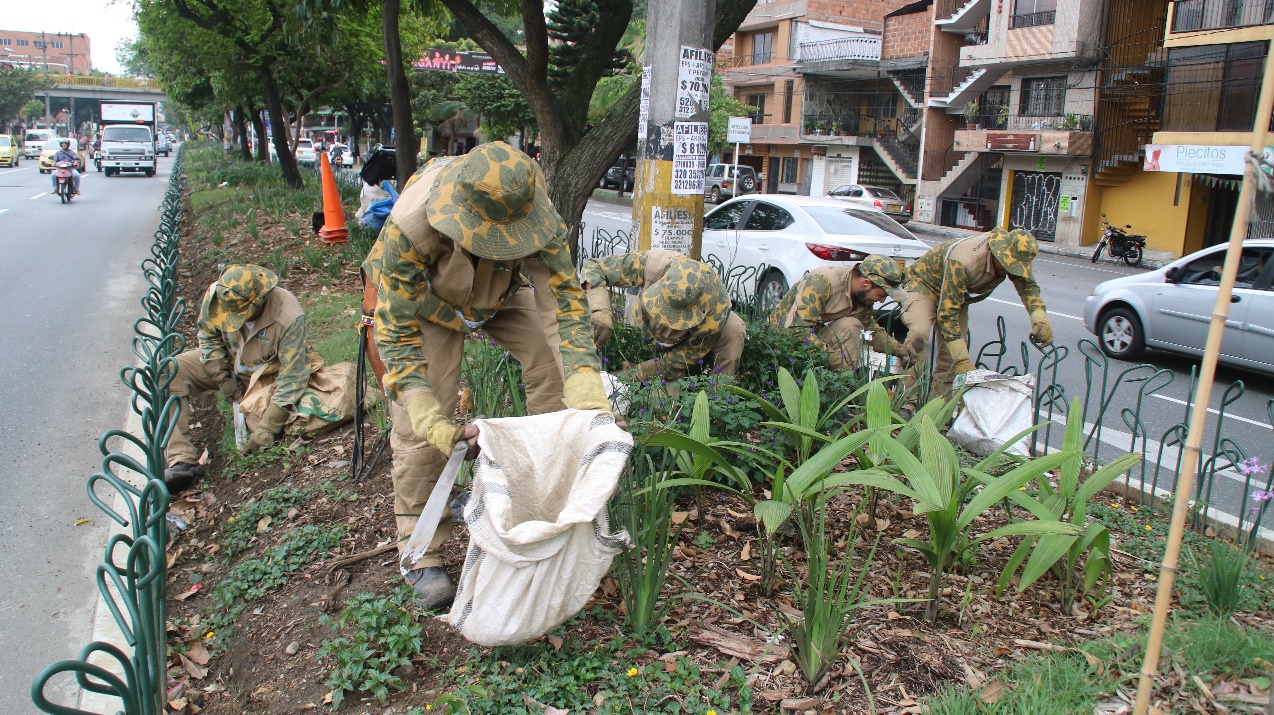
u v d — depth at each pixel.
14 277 12.38
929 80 30.56
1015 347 9.98
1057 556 3.07
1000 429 4.91
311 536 4.11
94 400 7.08
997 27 26.38
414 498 3.38
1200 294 8.98
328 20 9.80
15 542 4.73
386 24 12.04
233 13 18.23
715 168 36.34
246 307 5.19
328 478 4.80
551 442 2.88
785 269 9.84
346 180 21.69
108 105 44.50
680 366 4.97
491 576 2.62
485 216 2.79
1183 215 23.45
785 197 10.65
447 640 3.19
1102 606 3.37
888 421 3.56
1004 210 27.86
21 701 3.47
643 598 3.04
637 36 26.89
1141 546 3.94
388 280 3.00
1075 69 25.25
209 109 41.84
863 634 3.10
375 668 3.03
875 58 35.06
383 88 28.50
